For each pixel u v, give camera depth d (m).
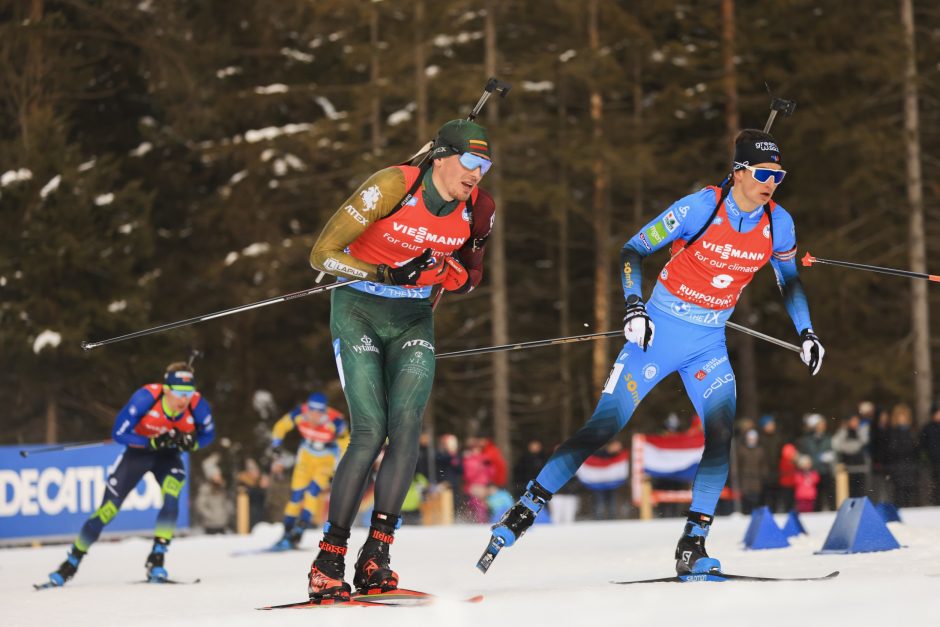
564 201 76.50
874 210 88.50
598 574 20.39
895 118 80.50
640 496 53.66
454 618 12.09
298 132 83.94
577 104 93.50
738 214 16.86
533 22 88.44
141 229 72.38
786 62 88.50
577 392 96.12
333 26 85.62
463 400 95.44
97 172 71.31
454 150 15.09
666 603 12.37
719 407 17.39
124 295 71.12
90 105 90.56
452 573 22.41
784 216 17.20
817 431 51.66
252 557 32.84
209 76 86.31
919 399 75.25
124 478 25.16
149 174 89.44
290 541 35.62
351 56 79.00
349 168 87.62
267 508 50.94
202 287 90.50
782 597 12.43
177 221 91.62
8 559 34.78
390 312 15.61
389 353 15.62
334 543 14.59
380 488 14.80
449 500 50.88
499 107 84.25
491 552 16.61
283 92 87.44
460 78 75.56
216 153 84.38
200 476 74.44
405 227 15.32
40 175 69.56
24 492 41.88
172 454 25.70
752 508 51.66
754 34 84.62
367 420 14.95
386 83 77.94
